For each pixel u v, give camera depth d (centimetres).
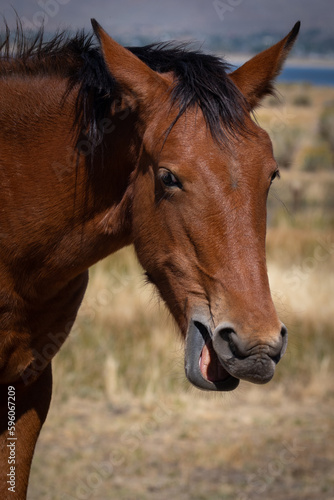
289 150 3547
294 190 2359
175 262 372
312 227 1859
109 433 819
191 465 754
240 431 838
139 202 391
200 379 361
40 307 430
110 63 387
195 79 375
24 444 446
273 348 335
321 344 1062
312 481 729
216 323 350
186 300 371
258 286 346
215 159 357
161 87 388
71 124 414
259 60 411
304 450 797
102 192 415
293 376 999
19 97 424
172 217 368
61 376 934
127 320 1088
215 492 696
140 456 764
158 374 955
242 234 351
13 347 429
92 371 968
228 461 764
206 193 354
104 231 417
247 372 337
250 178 357
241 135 364
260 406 919
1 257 416
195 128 364
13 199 416
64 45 442
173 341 1030
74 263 425
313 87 8088
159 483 710
